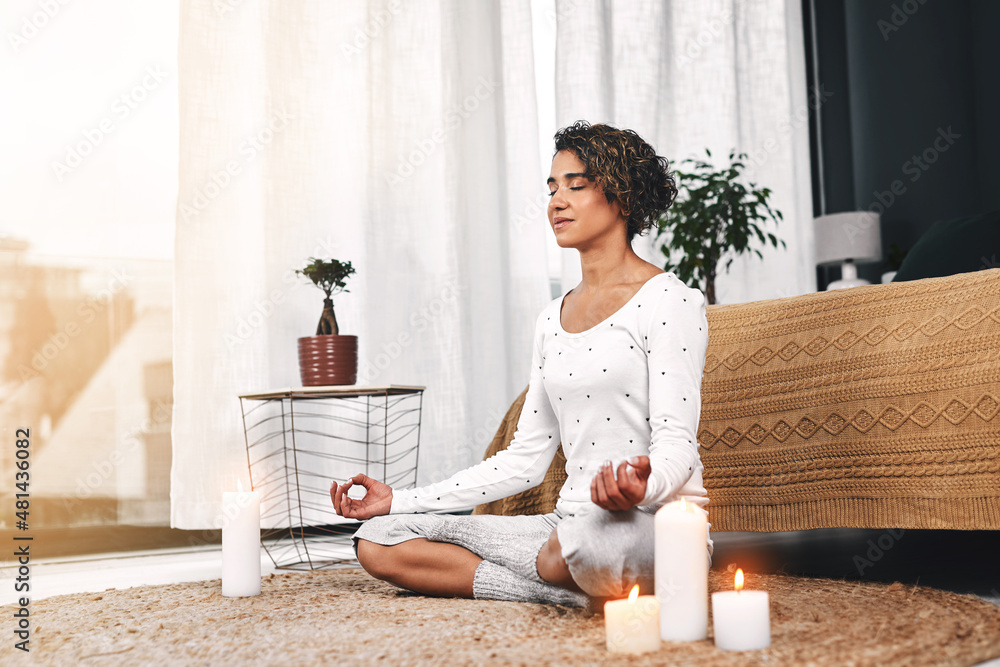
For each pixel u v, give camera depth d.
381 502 1.45
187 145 2.53
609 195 1.29
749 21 3.72
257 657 1.04
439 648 1.04
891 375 1.48
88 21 2.57
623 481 1.04
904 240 3.65
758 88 3.70
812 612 1.21
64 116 2.53
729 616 0.99
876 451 1.48
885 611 1.22
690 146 3.53
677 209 2.94
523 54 3.09
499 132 3.08
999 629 1.09
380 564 1.40
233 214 2.59
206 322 2.52
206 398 2.50
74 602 1.51
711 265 2.91
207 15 2.59
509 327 3.06
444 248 2.90
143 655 1.08
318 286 2.28
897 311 1.54
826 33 3.95
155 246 2.61
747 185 3.62
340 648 1.06
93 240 2.54
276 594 1.52
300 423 2.64
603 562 1.14
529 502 1.85
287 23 2.72
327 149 2.77
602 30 3.29
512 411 1.97
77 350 2.51
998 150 3.30
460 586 1.36
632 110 3.38
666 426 1.17
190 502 2.45
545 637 1.08
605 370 1.25
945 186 3.49
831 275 3.89
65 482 2.47
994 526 1.34
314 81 2.76
